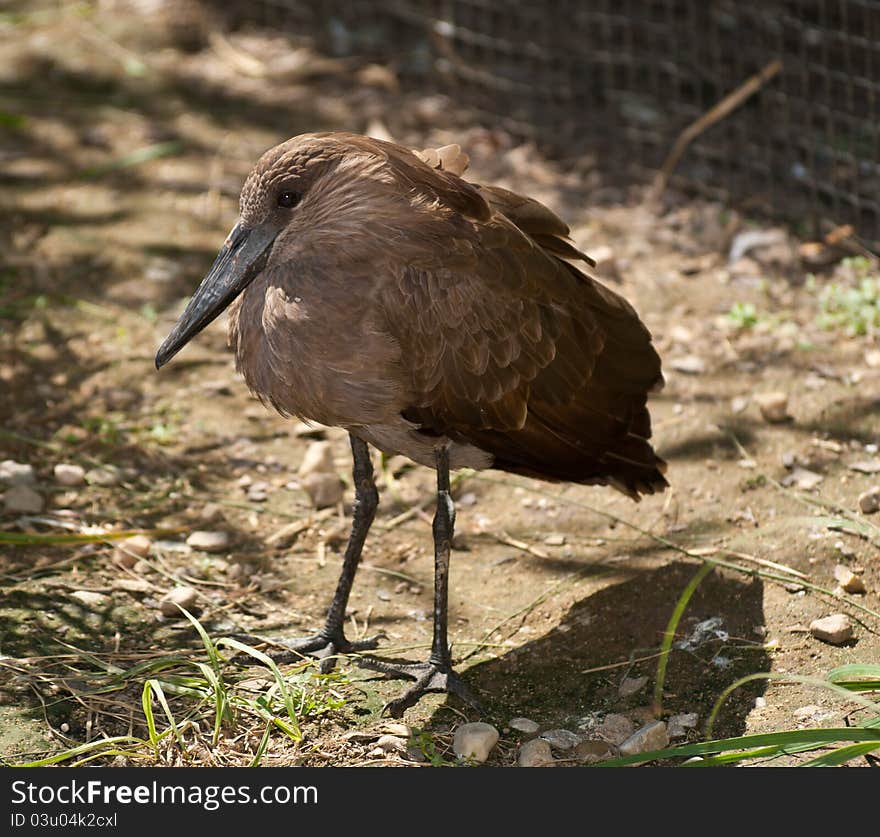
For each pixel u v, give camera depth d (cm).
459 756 860
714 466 1120
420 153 941
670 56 1627
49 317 1309
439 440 912
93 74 1725
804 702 886
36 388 1219
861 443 1130
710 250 1411
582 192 1505
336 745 872
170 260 1398
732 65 1593
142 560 1033
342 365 854
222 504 1109
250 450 1173
